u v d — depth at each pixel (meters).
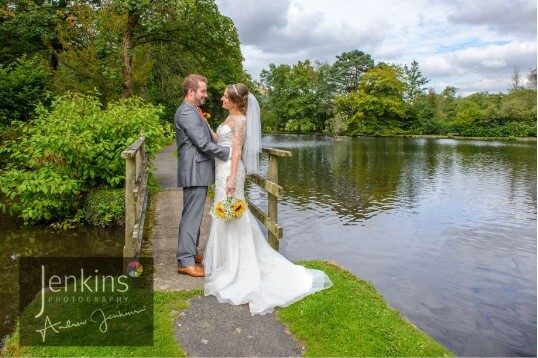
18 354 2.50
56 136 6.15
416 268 6.11
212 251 3.51
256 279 3.35
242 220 3.46
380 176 15.38
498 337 4.12
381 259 6.47
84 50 12.12
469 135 48.97
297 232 7.83
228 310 3.09
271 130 62.00
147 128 7.09
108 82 12.16
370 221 8.83
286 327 2.88
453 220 9.04
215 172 3.63
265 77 65.50
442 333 4.19
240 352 2.57
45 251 5.39
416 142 37.12
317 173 16.00
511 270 6.09
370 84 51.06
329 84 57.47
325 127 56.41
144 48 15.17
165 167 11.65
